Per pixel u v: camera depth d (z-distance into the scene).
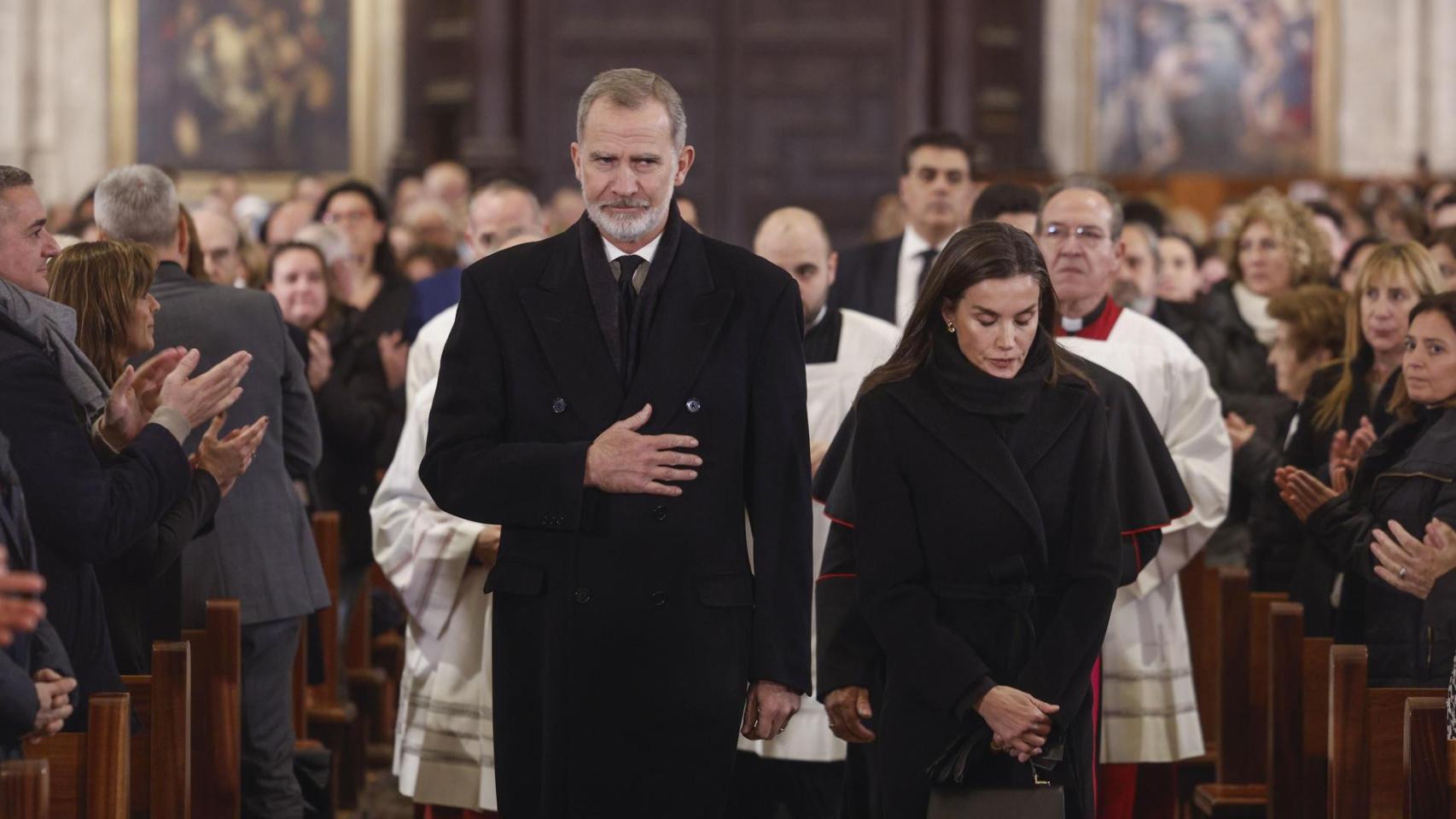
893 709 8.55
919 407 8.59
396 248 22.47
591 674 8.18
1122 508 9.47
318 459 12.27
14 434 8.27
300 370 11.99
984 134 35.97
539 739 8.34
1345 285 17.30
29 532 7.83
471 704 10.91
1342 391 12.65
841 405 12.17
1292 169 37.94
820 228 12.22
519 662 8.35
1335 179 35.69
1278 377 14.81
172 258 11.57
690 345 8.31
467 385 8.39
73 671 8.37
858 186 35.28
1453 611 9.55
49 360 8.48
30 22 36.50
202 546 11.31
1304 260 16.66
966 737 8.32
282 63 36.72
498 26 34.69
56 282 10.05
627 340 8.38
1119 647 11.39
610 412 8.29
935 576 8.52
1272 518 13.46
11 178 9.13
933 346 8.71
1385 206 26.89
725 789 8.27
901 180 15.97
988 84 36.06
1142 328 11.98
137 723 8.98
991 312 8.46
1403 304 12.22
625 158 8.22
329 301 16.25
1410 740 8.31
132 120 36.66
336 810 14.55
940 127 35.16
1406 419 10.56
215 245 14.98
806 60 35.34
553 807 8.26
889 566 8.52
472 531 10.87
